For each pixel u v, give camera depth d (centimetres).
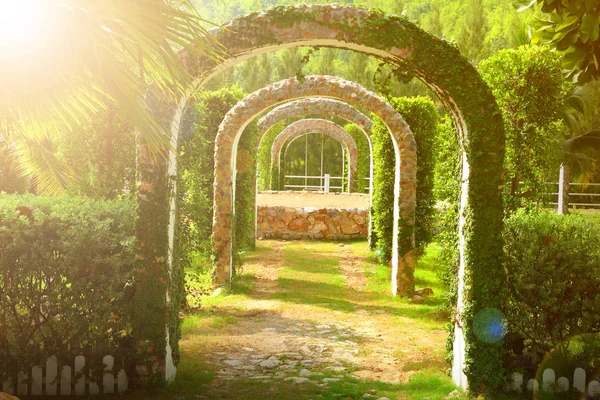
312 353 703
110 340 582
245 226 1340
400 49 542
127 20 396
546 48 760
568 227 587
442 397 545
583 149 1257
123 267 564
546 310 566
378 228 1347
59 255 555
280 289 1093
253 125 1342
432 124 1254
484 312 544
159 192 555
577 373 531
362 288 1117
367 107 1040
